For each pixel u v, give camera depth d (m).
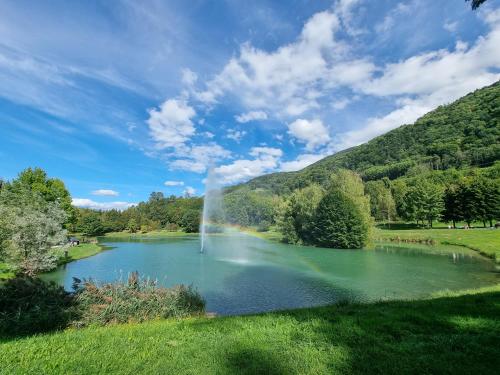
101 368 5.71
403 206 96.44
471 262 37.19
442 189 91.19
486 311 9.20
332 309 11.12
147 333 8.23
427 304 10.95
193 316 12.80
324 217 60.25
